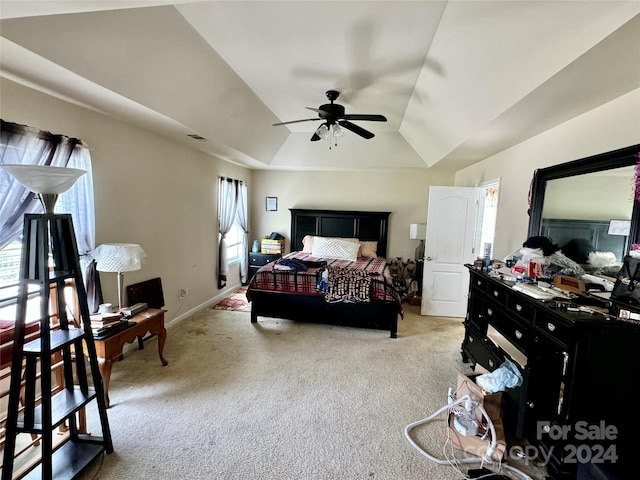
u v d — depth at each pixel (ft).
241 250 19.36
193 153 13.56
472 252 14.39
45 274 4.86
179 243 12.85
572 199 7.83
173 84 8.06
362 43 7.32
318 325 13.07
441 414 7.44
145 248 10.88
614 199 6.52
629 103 6.44
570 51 5.12
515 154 11.02
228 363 9.70
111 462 5.81
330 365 9.73
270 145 15.92
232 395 8.02
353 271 12.84
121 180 9.66
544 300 6.22
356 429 6.86
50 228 5.33
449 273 14.61
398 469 5.84
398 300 11.92
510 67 6.32
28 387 4.91
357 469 5.81
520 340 7.02
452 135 10.90
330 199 19.90
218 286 16.25
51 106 7.44
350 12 6.21
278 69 8.84
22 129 6.66
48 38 5.35
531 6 4.88
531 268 7.72
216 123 11.03
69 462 5.52
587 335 5.11
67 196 7.88
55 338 5.36
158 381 8.60
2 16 4.25
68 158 7.59
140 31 6.18
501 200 12.05
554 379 5.93
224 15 6.41
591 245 7.14
